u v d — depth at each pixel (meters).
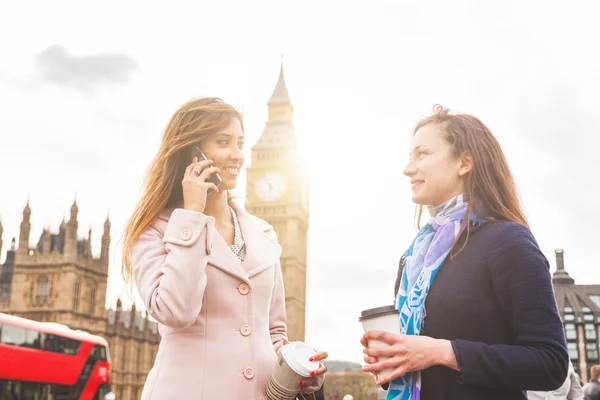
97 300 77.31
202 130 2.64
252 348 2.60
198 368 2.51
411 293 2.43
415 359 2.16
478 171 2.51
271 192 115.50
